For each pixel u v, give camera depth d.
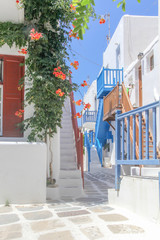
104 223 3.38
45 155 5.27
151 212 3.39
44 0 5.93
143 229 3.10
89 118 20.53
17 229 3.21
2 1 5.79
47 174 6.25
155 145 3.44
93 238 2.81
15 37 5.86
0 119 5.98
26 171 5.11
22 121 5.87
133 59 14.01
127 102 8.38
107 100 11.53
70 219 3.62
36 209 4.45
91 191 7.21
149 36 14.15
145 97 10.24
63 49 6.24
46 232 3.06
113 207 4.46
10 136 5.93
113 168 15.29
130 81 12.69
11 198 4.97
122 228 3.14
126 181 4.23
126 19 14.09
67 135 9.28
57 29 6.27
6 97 6.02
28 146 5.18
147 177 3.70
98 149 19.66
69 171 7.00
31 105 6.07
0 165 5.00
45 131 5.92
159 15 5.20
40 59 5.81
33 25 5.98
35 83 5.72
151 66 10.23
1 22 5.93
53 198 5.77
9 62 6.11
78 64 6.03
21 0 5.82
